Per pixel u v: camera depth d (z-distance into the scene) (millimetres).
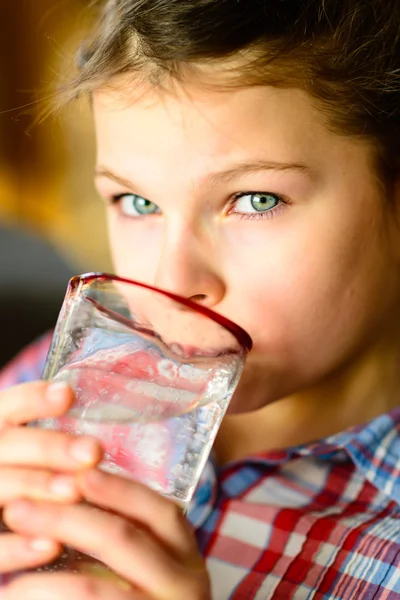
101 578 377
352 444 515
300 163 453
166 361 396
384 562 467
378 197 483
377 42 493
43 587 367
